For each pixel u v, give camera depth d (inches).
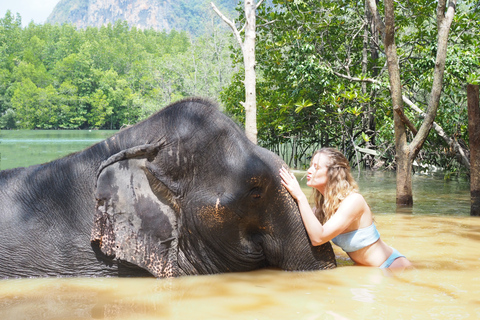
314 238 125.0
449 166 490.0
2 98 3993.6
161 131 125.1
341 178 135.6
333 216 131.6
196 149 123.3
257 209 124.8
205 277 122.9
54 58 5113.2
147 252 118.1
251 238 128.0
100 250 123.6
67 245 124.4
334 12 512.1
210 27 2471.7
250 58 340.5
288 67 509.4
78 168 130.5
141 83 4025.6
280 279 118.9
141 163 119.9
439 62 273.1
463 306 93.7
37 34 5728.3
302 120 561.0
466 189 363.6
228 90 603.5
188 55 2662.4
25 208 127.9
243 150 125.6
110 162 120.0
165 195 121.4
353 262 139.4
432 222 211.3
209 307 96.3
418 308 92.5
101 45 4554.6
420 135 275.9
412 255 144.2
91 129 3966.5
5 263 122.6
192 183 123.6
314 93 503.2
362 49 602.9
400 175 277.1
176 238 121.9
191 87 2390.5
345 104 518.9
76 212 126.3
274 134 591.8
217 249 125.8
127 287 112.8
